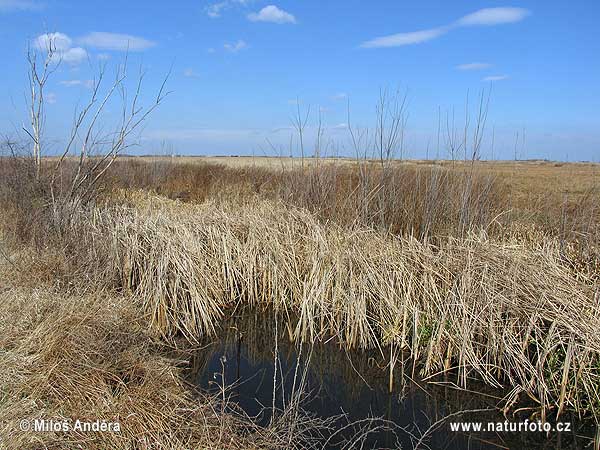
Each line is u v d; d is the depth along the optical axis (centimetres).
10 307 488
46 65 841
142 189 1466
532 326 484
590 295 518
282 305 700
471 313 525
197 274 671
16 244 709
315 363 576
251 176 1486
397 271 616
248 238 755
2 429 321
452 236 698
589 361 447
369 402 493
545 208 914
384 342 593
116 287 653
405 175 834
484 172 811
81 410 363
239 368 562
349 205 810
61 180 832
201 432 379
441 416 468
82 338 442
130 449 342
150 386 419
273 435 394
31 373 384
